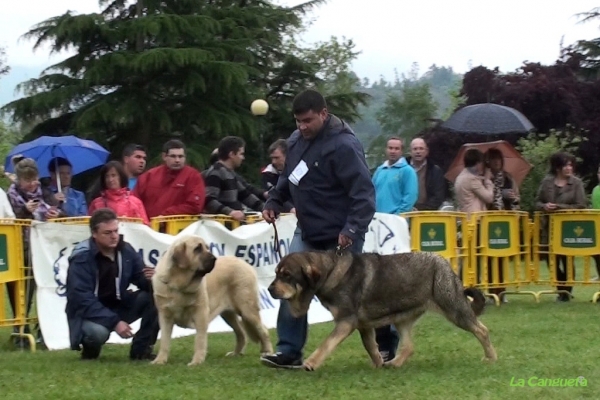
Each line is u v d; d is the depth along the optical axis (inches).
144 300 317.1
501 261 522.0
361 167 280.2
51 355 325.4
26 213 372.5
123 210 374.3
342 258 278.4
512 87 1144.2
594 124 1150.3
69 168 414.9
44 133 1155.9
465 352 326.6
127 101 1080.8
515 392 247.4
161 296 297.1
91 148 523.5
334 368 292.8
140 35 1109.1
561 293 529.7
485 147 644.7
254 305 323.6
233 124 1117.7
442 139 1090.1
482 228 512.1
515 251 525.3
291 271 270.7
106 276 313.0
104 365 297.4
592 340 355.6
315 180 286.0
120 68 1091.3
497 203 523.5
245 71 1119.6
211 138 1142.3
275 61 1261.1
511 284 524.7
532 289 598.5
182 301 296.2
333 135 283.3
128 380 265.7
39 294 346.0
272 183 435.2
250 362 308.5
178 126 1129.4
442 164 1097.4
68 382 263.6
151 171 402.9
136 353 315.9
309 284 271.6
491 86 1166.3
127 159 418.0
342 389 252.4
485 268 514.0
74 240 358.6
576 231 518.3
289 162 293.4
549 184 530.9
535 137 1011.9
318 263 273.3
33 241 346.6
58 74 1148.5
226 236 400.2
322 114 283.1
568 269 525.0
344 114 1267.2
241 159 418.0
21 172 375.9
